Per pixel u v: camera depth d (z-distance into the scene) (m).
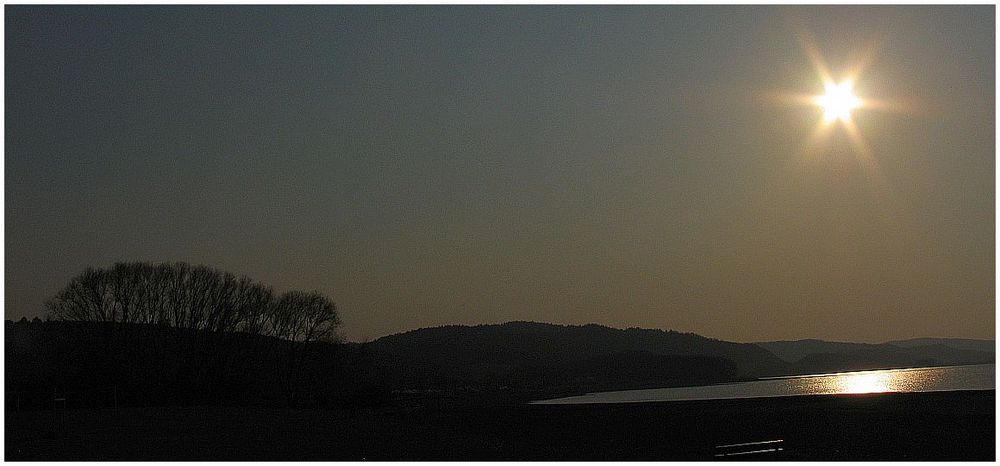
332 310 105.31
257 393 99.06
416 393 185.50
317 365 102.56
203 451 42.34
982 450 44.03
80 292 93.25
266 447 44.41
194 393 93.81
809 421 59.72
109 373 87.50
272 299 104.38
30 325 91.31
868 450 44.03
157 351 95.69
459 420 66.25
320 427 56.12
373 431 54.41
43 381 84.19
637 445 47.72
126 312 95.00
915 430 52.56
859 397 93.81
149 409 71.19
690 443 48.34
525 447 46.47
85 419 58.50
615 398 159.62
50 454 40.62
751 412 69.88
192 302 98.81
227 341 99.69
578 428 58.41
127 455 40.75
